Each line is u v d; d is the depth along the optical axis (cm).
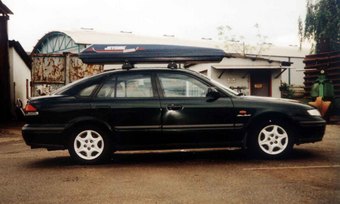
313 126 632
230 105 626
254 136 634
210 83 642
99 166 617
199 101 626
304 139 635
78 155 627
